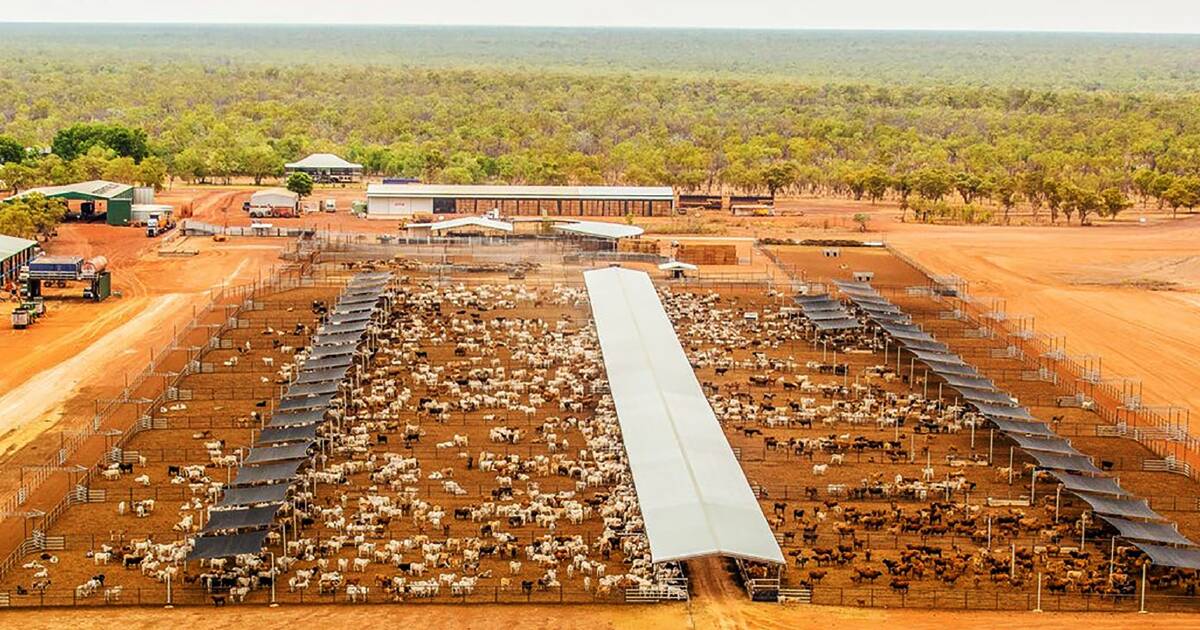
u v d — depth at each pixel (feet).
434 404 505.66
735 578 370.94
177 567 367.66
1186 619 349.61
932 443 483.51
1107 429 505.25
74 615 341.41
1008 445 481.87
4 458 452.76
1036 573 375.25
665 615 345.51
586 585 360.07
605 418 486.79
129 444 467.93
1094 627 343.67
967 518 413.39
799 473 451.53
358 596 351.46
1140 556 384.06
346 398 513.86
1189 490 445.78
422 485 432.25
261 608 346.95
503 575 368.07
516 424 493.36
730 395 533.14
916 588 364.99
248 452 455.22
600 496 420.36
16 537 389.39
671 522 367.25
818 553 382.63
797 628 339.36
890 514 411.54
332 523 396.57
